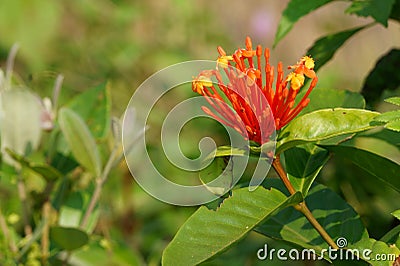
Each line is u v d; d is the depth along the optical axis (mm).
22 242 928
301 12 882
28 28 1611
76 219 949
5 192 1081
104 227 1028
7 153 908
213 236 712
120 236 1138
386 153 1057
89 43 1712
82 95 966
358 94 801
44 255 918
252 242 1123
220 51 727
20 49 1609
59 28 1692
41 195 953
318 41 917
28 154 920
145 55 1703
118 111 1618
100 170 893
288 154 762
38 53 1620
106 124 946
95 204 957
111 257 981
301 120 718
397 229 770
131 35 1754
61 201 946
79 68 1683
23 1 1604
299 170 761
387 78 956
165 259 706
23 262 915
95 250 982
